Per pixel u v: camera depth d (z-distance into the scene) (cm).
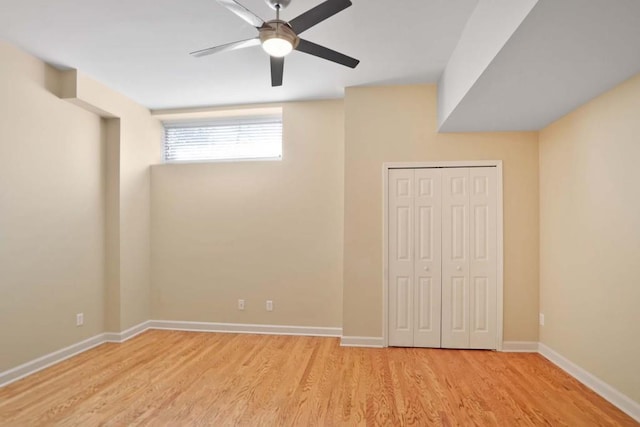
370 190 362
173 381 279
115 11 235
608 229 248
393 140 361
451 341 353
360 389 266
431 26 252
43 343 306
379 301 360
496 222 349
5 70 276
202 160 446
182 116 439
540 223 342
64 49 287
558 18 157
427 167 358
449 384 274
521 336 345
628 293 230
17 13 236
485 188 351
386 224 359
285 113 409
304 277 402
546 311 329
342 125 400
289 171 407
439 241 355
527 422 223
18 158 286
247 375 291
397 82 354
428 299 356
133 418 227
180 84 358
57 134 322
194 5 229
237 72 331
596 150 260
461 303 352
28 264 294
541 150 341
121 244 380
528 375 290
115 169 379
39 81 304
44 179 309
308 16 193
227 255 416
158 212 429
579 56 196
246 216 413
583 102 271
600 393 256
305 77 341
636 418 223
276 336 396
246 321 411
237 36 268
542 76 223
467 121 318
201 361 321
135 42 277
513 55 194
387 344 357
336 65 315
